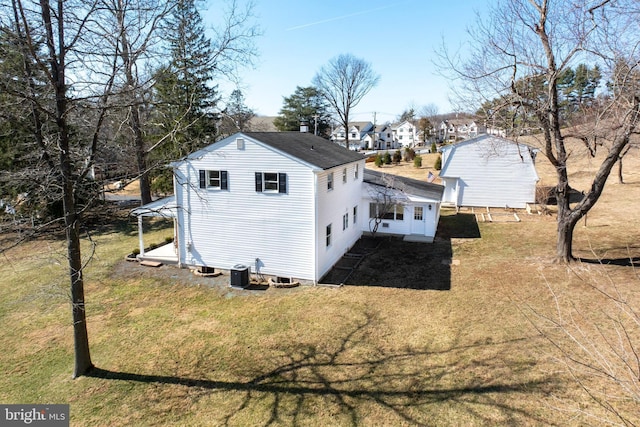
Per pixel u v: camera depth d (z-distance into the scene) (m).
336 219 17.39
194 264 17.03
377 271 16.33
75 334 9.70
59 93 8.73
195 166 16.20
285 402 8.59
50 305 13.98
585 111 14.41
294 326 11.90
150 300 14.13
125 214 13.30
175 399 8.88
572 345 9.95
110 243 21.52
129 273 16.77
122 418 8.32
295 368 9.82
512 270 15.43
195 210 16.58
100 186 10.60
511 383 8.70
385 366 9.69
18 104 8.48
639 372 4.55
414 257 17.92
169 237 21.38
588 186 30.55
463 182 27.86
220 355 10.54
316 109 63.41
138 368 10.09
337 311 12.73
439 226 23.44
